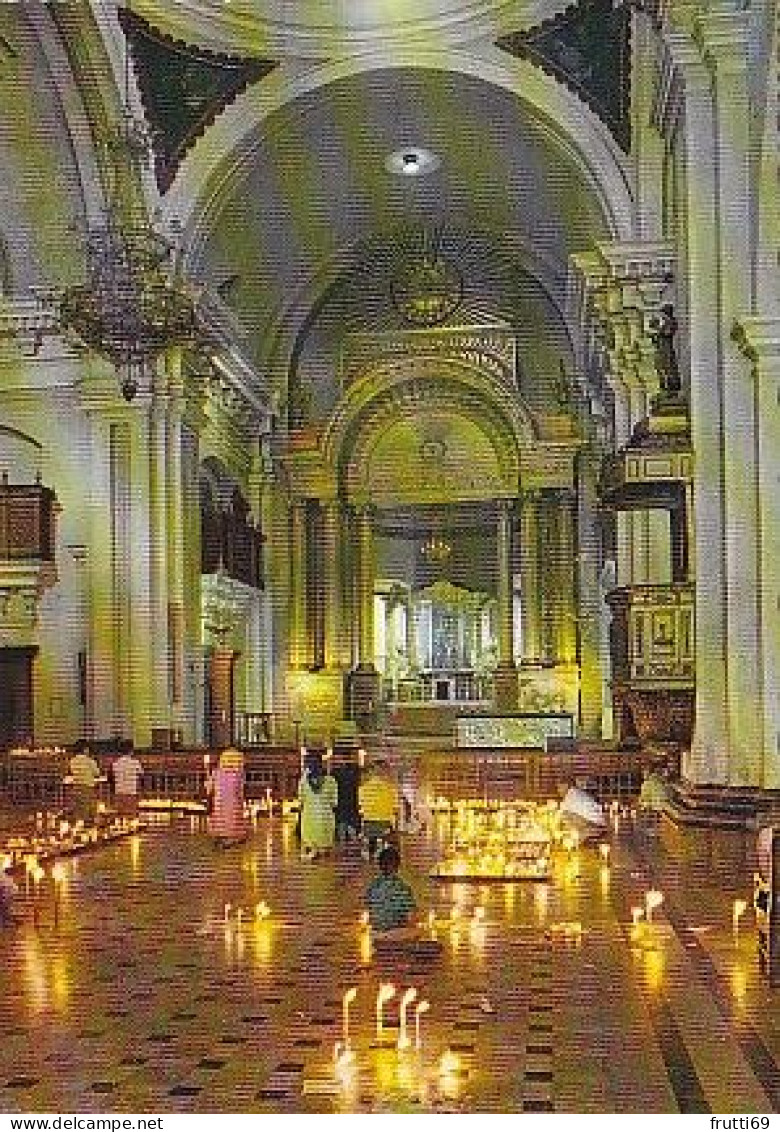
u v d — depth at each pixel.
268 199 25.17
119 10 19.69
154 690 21.23
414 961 7.74
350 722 28.41
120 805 17.78
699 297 13.81
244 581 26.89
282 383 30.03
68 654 21.78
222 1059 5.75
